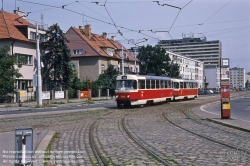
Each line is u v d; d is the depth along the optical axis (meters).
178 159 8.30
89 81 51.38
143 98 30.20
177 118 19.58
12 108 32.12
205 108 28.83
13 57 33.34
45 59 47.97
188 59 109.94
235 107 29.56
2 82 32.44
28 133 6.06
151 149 9.73
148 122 17.53
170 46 137.62
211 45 132.62
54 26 48.16
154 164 7.79
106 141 11.33
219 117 19.64
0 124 17.28
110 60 65.25
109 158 8.52
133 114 22.84
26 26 44.84
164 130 14.20
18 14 49.75
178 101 42.69
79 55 61.97
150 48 76.88
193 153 9.09
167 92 36.41
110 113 23.84
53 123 17.53
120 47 74.12
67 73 49.34
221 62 23.09
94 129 14.70
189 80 46.50
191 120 18.34
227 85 18.41
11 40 41.47
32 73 45.44
